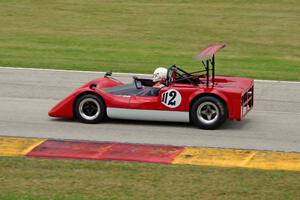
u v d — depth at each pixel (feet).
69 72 219.41
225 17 337.72
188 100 146.61
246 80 158.10
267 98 183.11
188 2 370.53
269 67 239.91
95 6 361.30
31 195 107.14
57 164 123.65
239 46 285.64
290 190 109.29
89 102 152.46
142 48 278.05
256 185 111.75
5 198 105.40
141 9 354.95
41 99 179.63
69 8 357.00
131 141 138.41
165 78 152.46
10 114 161.99
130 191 109.09
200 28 317.83
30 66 229.66
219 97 145.18
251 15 341.41
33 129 147.95
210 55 141.38
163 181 113.80
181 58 257.34
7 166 122.52
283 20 331.98
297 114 164.76
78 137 141.59
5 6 359.25
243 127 150.30
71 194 107.76
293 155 128.77
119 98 150.82
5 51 262.47
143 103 148.56
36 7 358.23
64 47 276.21
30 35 301.63
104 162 124.77
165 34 306.76
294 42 293.64
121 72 222.48
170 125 151.53
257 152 130.62
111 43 287.89
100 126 150.41
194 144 136.05
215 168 120.98
